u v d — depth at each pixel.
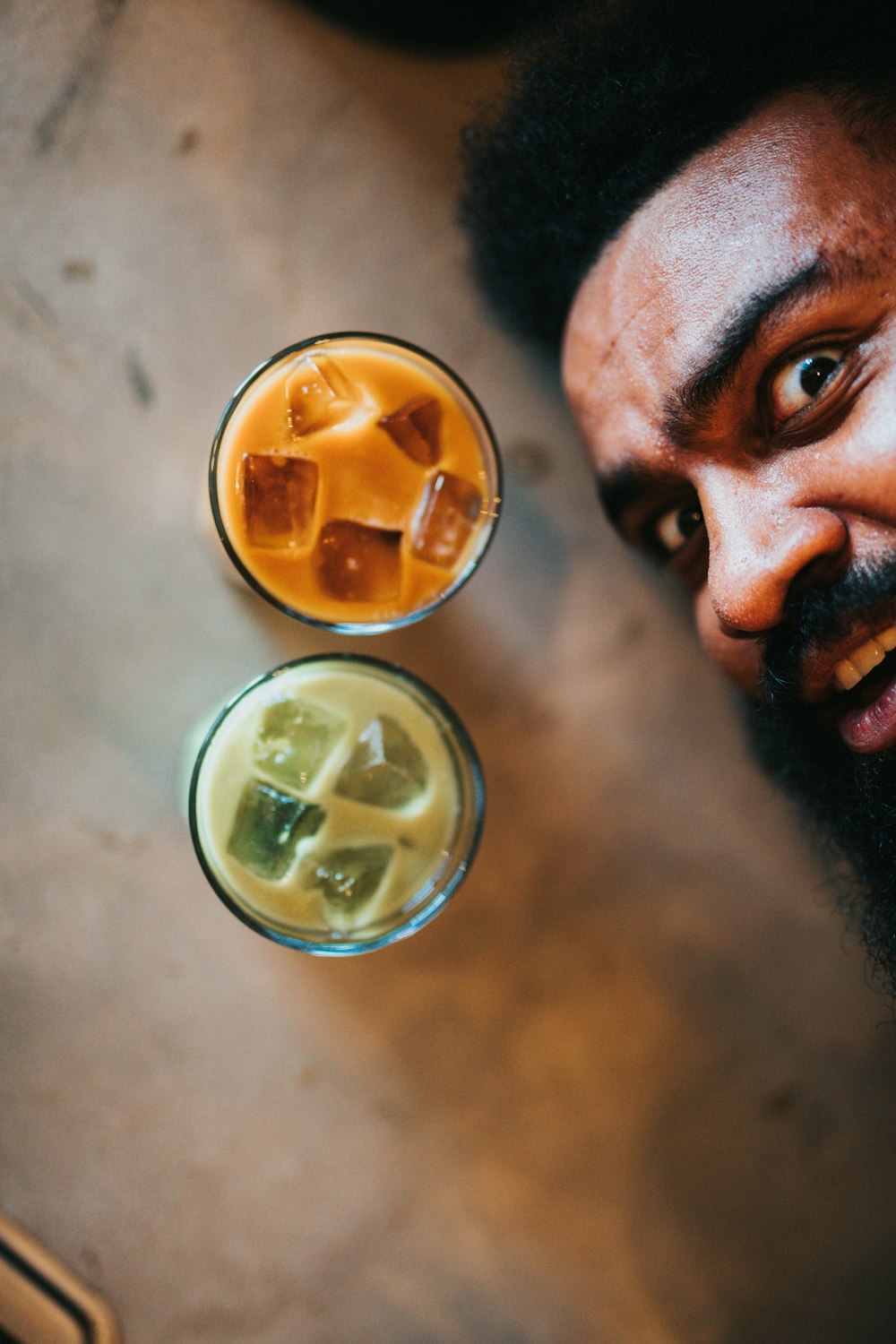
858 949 1.43
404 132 1.30
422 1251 1.34
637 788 1.39
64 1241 1.26
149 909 1.28
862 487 0.89
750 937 1.41
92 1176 1.27
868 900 1.12
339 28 1.27
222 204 1.27
